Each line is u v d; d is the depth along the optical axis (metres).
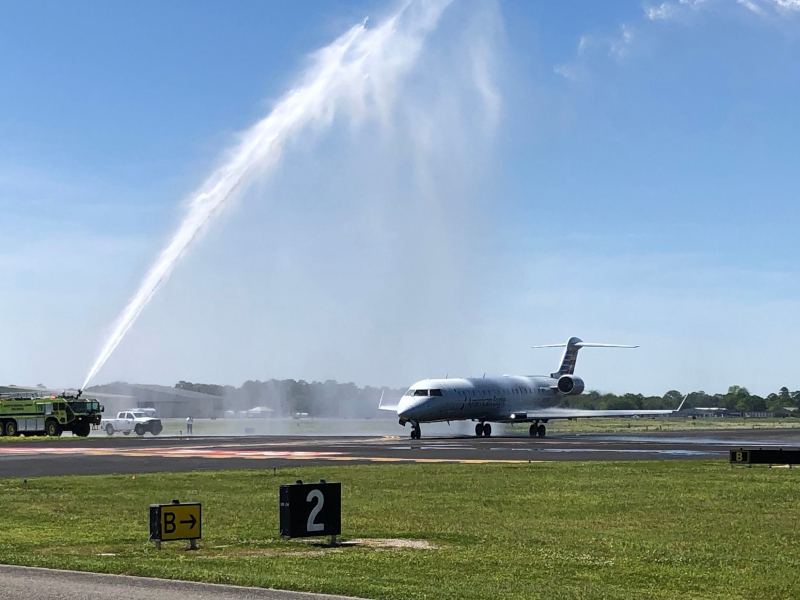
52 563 16.86
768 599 15.22
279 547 19.73
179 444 66.75
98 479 35.62
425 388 84.00
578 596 14.85
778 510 26.59
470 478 36.09
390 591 14.73
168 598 13.94
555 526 23.22
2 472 39.94
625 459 48.91
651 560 18.55
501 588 15.37
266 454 53.19
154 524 19.09
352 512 25.84
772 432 118.75
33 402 83.19
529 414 91.94
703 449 60.72
